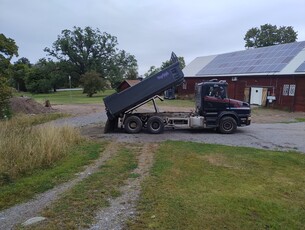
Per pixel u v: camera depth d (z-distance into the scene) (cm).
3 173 715
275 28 6662
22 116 2006
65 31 7356
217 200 568
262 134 1409
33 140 949
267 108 2830
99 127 1636
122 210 524
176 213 508
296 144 1168
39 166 804
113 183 671
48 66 7706
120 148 1073
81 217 498
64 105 3416
